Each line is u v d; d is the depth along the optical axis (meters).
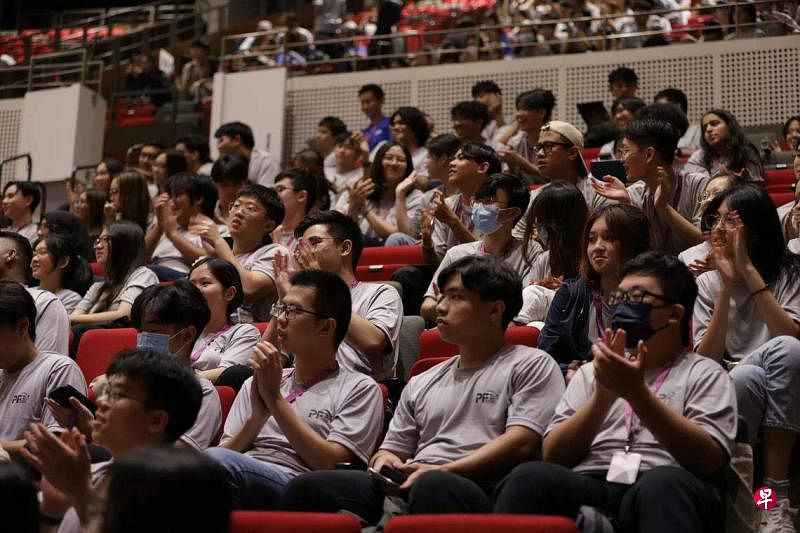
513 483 2.29
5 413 3.14
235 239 4.47
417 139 6.68
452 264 2.76
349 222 3.67
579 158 4.65
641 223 3.06
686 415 2.40
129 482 1.45
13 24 12.19
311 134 8.31
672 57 7.57
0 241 4.47
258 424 2.75
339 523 2.16
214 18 10.88
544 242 3.88
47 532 2.35
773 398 2.84
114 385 2.38
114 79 9.88
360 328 3.36
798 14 7.41
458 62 8.15
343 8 9.98
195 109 8.91
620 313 2.48
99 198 6.01
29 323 3.22
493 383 2.65
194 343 3.32
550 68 7.87
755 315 3.14
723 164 5.40
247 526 2.16
